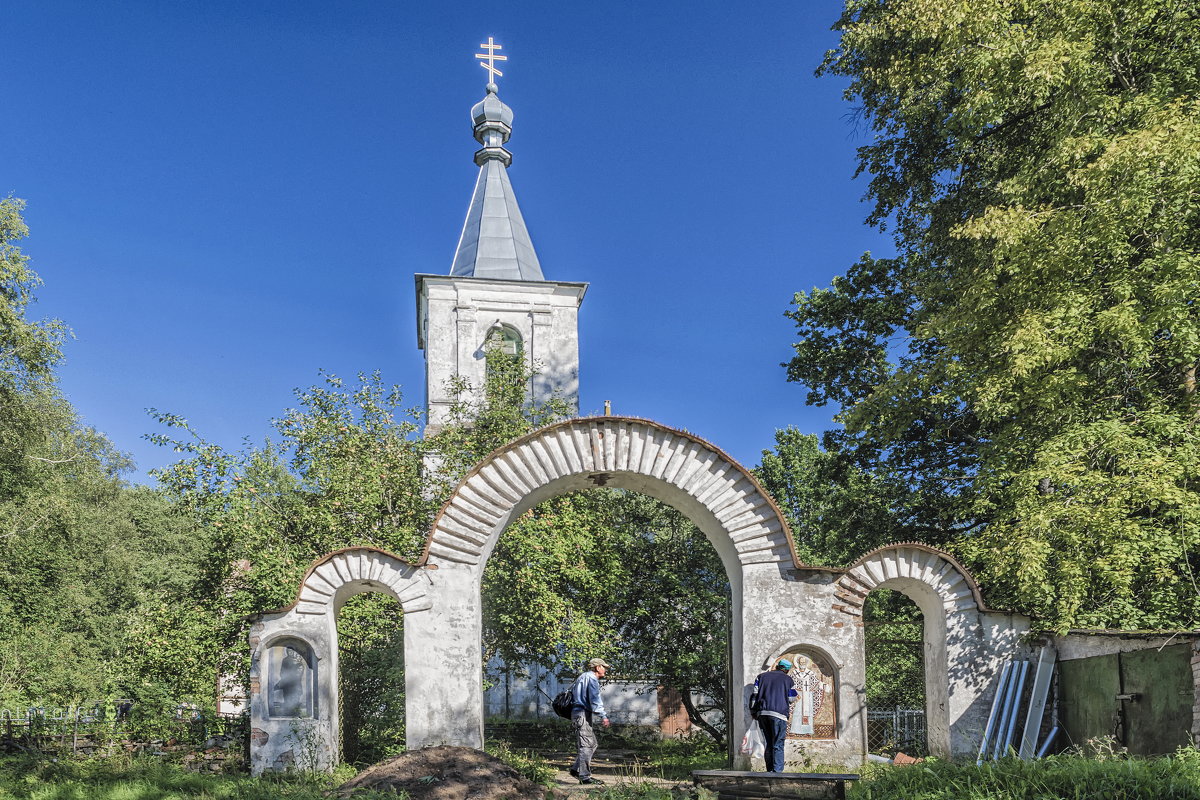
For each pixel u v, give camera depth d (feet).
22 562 89.61
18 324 81.66
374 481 65.77
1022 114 56.59
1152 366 50.26
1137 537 43.39
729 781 34.83
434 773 39.75
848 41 63.52
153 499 129.08
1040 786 30.55
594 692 45.73
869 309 72.28
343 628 58.13
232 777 46.16
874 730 65.72
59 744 63.05
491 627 66.69
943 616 47.85
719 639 71.15
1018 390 50.11
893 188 67.87
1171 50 50.90
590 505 71.97
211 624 58.80
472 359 114.83
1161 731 38.42
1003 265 52.21
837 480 74.02
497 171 130.52
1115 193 46.44
